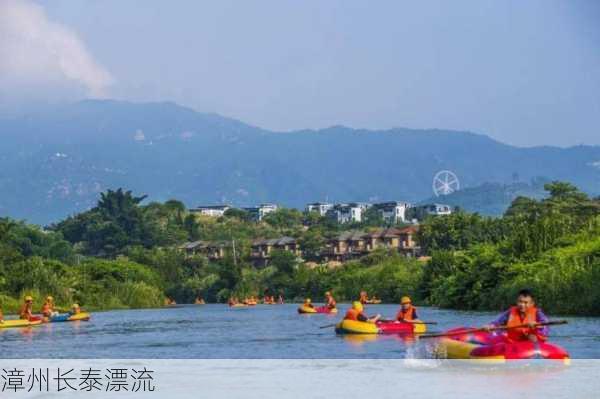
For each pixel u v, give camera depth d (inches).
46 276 4746.6
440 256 4411.9
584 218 4350.4
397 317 2138.3
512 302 2987.2
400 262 5831.7
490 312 3105.3
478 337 1343.5
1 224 6166.3
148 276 6461.6
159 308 5762.8
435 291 4128.9
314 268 7549.2
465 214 6875.0
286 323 2871.6
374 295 5551.2
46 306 3316.9
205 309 5310.0
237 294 7450.8
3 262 4864.7
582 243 2955.2
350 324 2076.8
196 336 2258.9
